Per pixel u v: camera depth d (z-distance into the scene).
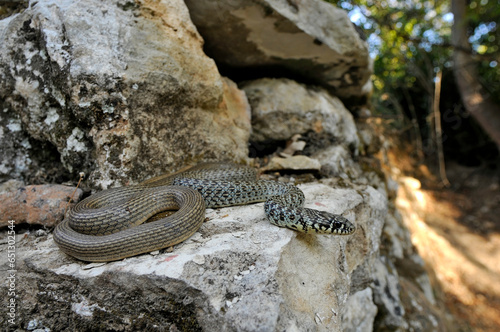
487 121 1.21
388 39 1.18
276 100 0.62
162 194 0.36
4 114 0.42
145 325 0.27
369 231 0.47
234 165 0.48
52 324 0.29
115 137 0.39
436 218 1.36
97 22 0.39
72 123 0.40
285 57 0.60
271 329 0.22
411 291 0.68
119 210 0.33
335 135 0.65
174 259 0.27
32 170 0.43
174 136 0.45
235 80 0.67
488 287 0.99
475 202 1.49
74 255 0.29
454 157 1.76
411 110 1.59
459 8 1.06
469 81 1.20
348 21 0.59
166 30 0.44
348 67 0.64
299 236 0.32
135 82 0.40
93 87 0.38
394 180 0.85
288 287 0.26
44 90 0.40
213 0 0.47
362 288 0.49
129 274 0.26
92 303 0.28
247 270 0.26
